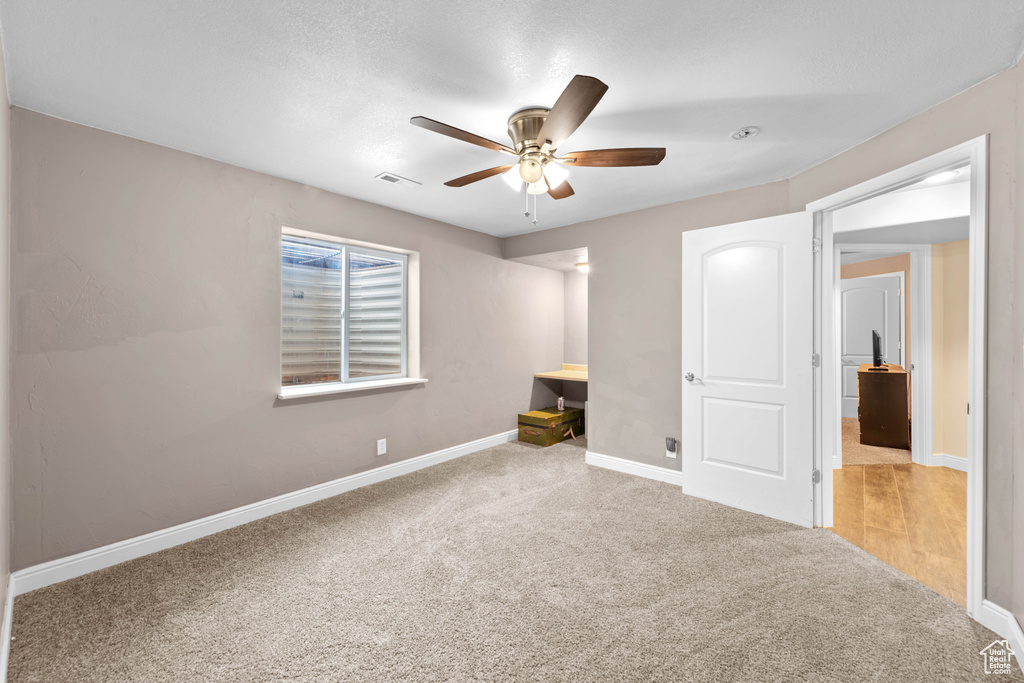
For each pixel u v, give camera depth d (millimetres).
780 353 2740
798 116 2066
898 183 2143
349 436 3250
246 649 1608
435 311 3885
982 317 1752
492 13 1397
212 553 2312
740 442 2898
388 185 2998
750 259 2854
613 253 3717
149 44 1546
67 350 2068
